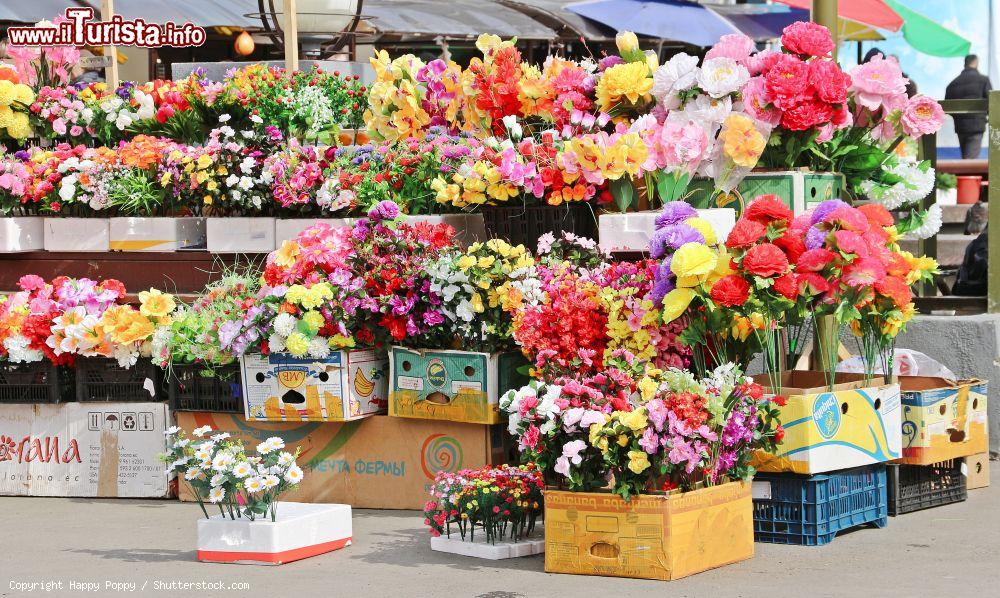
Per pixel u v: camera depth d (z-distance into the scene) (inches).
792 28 280.8
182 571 231.6
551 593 209.6
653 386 216.8
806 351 289.9
